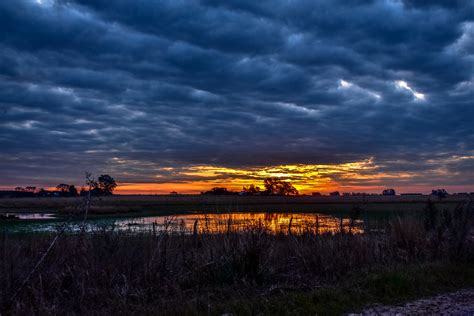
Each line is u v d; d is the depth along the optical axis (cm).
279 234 1191
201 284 828
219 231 994
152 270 819
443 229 1303
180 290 762
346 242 1082
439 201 6481
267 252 973
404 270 927
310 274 928
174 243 987
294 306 687
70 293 731
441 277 909
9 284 707
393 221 1361
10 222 3166
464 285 874
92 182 858
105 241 883
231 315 644
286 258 1002
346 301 725
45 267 791
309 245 1056
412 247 1185
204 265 862
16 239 1023
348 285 813
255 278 851
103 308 689
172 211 5028
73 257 827
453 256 1109
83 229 848
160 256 866
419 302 734
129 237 948
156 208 5612
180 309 659
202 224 1034
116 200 7469
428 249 1191
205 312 658
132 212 4841
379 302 734
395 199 8012
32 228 2552
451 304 722
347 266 968
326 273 925
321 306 696
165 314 650
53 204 6238
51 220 3409
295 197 8000
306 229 1212
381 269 928
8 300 669
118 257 852
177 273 843
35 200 7431
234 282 811
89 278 761
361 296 759
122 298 712
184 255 875
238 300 709
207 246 923
